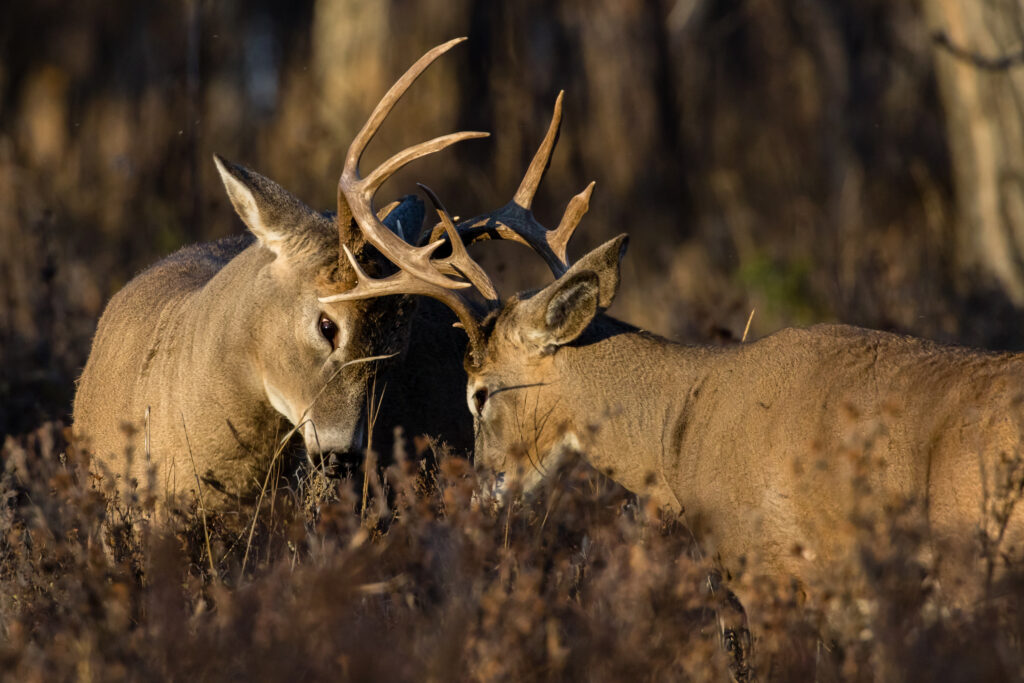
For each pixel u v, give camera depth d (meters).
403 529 13.66
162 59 58.78
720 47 59.38
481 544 12.98
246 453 15.67
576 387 14.98
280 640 11.53
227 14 61.69
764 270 32.94
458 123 52.62
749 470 13.66
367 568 13.32
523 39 55.12
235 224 40.16
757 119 57.50
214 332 15.41
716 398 14.21
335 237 15.35
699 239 45.66
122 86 60.56
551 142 16.78
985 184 33.69
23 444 20.19
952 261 36.03
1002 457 11.69
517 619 12.03
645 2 56.88
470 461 17.89
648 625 12.00
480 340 15.34
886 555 11.80
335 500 15.34
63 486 14.43
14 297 26.88
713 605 12.95
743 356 14.29
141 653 11.88
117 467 16.19
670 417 14.55
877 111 54.69
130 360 16.61
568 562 13.85
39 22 63.47
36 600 13.88
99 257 35.28
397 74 53.34
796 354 13.86
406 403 17.22
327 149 45.53
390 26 53.06
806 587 13.30
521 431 15.20
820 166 53.59
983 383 12.54
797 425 13.41
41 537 14.53
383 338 15.19
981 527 12.03
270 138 55.34
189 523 14.95
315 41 53.41
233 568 14.75
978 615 11.50
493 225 16.80
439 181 48.81
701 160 54.75
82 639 12.09
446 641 11.48
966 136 34.28
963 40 33.84
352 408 15.09
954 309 29.56
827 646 12.60
